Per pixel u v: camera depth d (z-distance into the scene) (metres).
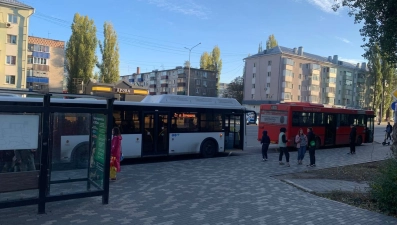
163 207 7.21
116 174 10.77
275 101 70.00
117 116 13.23
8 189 6.13
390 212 7.28
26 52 43.97
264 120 21.12
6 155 6.27
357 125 24.97
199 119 15.50
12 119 6.29
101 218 6.31
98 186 7.59
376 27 12.52
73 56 54.09
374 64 74.12
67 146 9.73
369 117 26.30
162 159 15.38
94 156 7.91
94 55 54.97
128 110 13.48
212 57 92.56
